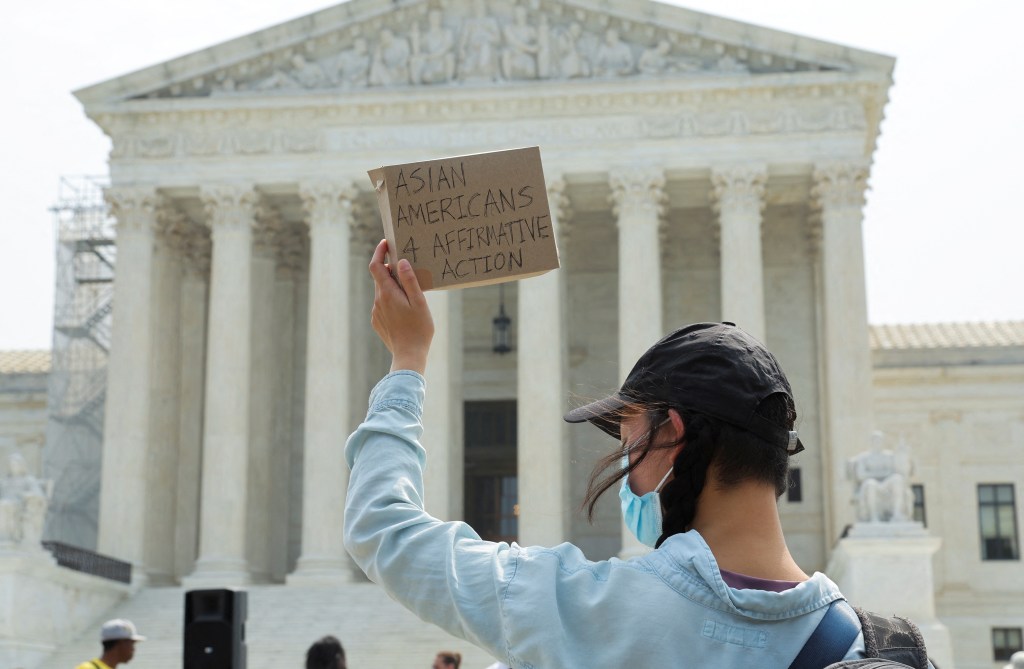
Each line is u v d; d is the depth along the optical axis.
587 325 74.25
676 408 4.16
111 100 66.44
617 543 68.94
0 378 84.81
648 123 64.69
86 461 73.94
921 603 43.72
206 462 63.72
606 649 3.85
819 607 3.94
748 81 63.69
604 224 74.50
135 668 51.75
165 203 67.19
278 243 73.25
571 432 68.75
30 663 50.19
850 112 63.88
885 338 81.25
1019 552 75.50
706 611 3.87
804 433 70.50
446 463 62.59
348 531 4.29
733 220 63.59
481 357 75.06
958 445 76.94
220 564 62.28
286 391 72.88
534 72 65.69
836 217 63.22
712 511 4.16
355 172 65.62
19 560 49.78
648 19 65.00
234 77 66.88
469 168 4.85
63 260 75.69
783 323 72.50
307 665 17.23
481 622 3.96
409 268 4.68
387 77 66.19
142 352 65.00
